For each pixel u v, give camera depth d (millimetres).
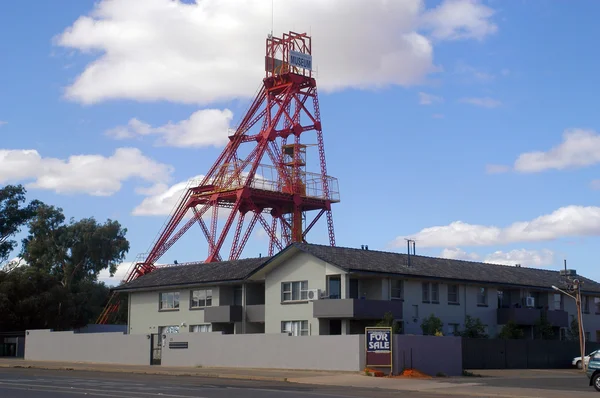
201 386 31562
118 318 100688
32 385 31094
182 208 78375
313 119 76250
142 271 77188
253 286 57344
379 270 50906
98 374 41438
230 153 76500
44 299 75000
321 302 49750
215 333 48031
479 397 28203
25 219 94500
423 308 54156
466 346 48156
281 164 74750
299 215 74188
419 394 29062
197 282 58469
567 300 65875
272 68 76312
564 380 38656
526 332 61344
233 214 72438
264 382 35500
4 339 68375
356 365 40812
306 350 43219
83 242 103188
